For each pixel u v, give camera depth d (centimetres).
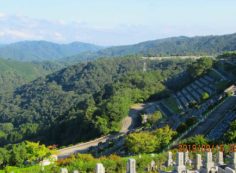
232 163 3641
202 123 7556
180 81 18888
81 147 10500
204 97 11269
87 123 13888
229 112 7962
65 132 15612
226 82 12850
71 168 4197
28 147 6744
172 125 9181
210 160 3725
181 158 3609
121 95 16512
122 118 13638
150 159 4431
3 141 19950
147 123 11612
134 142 6356
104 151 8362
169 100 15638
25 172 4616
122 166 4338
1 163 6856
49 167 4581
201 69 16900
